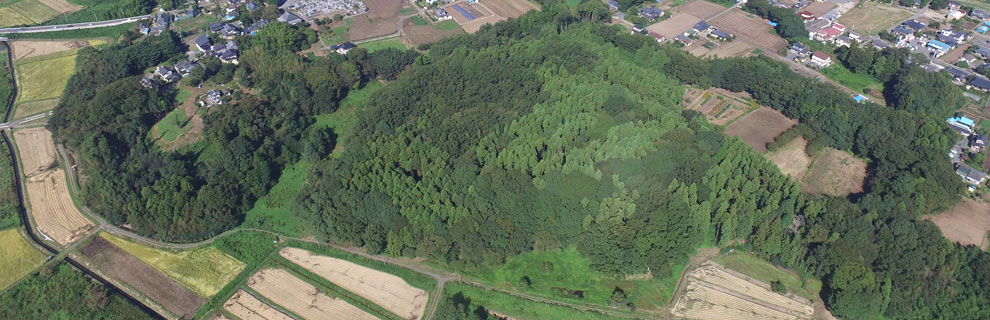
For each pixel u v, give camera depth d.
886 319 199.12
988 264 199.62
